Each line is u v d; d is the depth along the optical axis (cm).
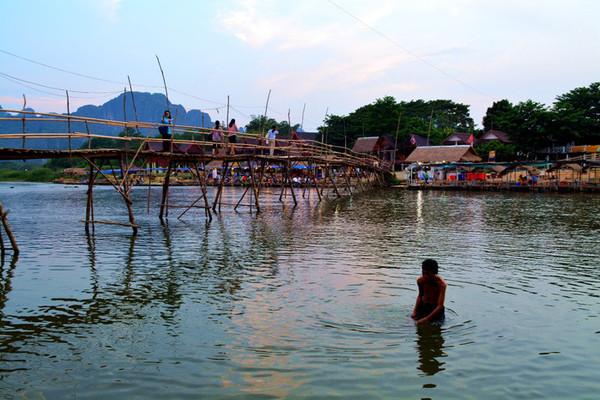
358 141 8569
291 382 763
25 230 2425
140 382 766
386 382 762
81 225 2630
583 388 750
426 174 7050
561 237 2239
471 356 858
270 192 6153
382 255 1764
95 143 8081
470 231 2439
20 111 1683
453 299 1199
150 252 1820
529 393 734
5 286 1327
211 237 2205
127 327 1005
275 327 998
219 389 743
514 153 7569
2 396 723
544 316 1076
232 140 3247
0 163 15550
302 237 2212
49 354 873
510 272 1500
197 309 1119
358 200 4803
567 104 7188
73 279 1403
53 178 10244
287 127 11688
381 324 1011
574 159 5809
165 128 2581
